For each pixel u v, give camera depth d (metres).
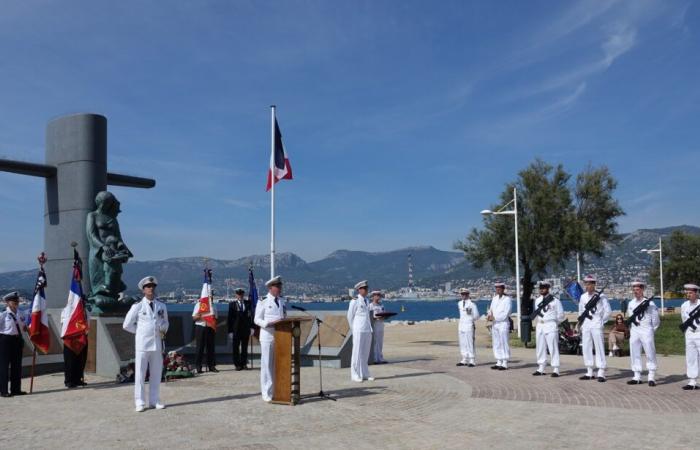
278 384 11.98
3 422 10.46
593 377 15.46
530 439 8.99
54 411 11.46
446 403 11.95
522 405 11.73
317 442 8.89
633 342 14.45
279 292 12.74
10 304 13.52
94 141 20.44
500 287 17.69
